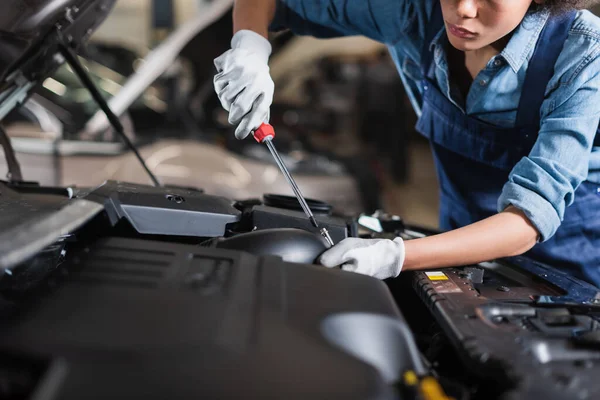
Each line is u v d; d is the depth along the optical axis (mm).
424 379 625
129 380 521
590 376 646
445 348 844
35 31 1145
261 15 1323
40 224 713
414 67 1371
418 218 4539
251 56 1151
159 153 3154
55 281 687
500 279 1064
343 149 3881
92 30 1421
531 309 818
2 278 855
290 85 5211
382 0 1312
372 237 1281
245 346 588
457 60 1253
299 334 632
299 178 3174
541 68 1103
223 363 557
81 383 511
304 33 1467
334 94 5066
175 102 3723
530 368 655
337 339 667
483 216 1360
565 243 1299
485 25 953
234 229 1058
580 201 1254
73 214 781
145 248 797
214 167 3129
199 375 538
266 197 1215
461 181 1362
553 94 1097
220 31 3367
